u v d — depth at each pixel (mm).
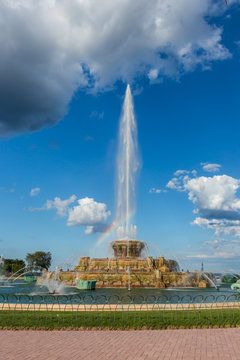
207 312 18141
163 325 15758
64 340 13562
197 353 11680
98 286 45281
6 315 17344
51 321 16141
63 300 26750
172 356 11352
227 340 13430
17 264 123188
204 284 47625
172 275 47250
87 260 54062
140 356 11375
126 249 58594
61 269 52719
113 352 11844
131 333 14820
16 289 41719
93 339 13734
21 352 11836
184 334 14555
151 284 45344
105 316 17109
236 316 17156
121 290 40719
